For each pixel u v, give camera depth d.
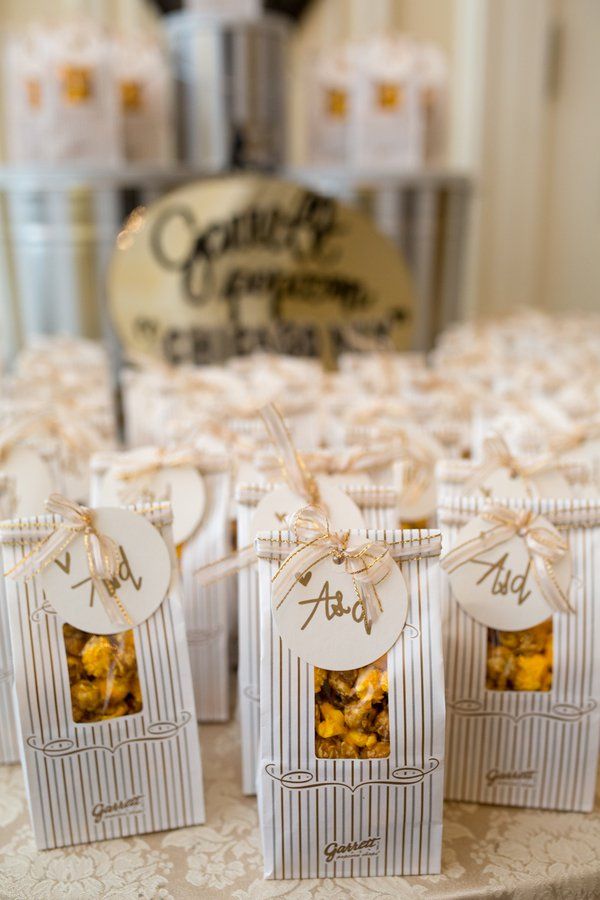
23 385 0.81
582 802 0.55
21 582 0.51
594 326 1.18
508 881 0.51
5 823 0.54
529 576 0.53
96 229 1.25
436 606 0.50
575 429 0.68
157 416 0.83
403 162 1.34
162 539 0.53
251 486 0.57
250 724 0.56
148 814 0.53
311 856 0.51
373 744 0.50
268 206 1.19
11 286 1.31
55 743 0.51
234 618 0.67
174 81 1.42
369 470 0.62
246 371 0.96
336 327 1.25
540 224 1.97
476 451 0.74
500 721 0.54
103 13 1.61
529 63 1.83
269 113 1.42
